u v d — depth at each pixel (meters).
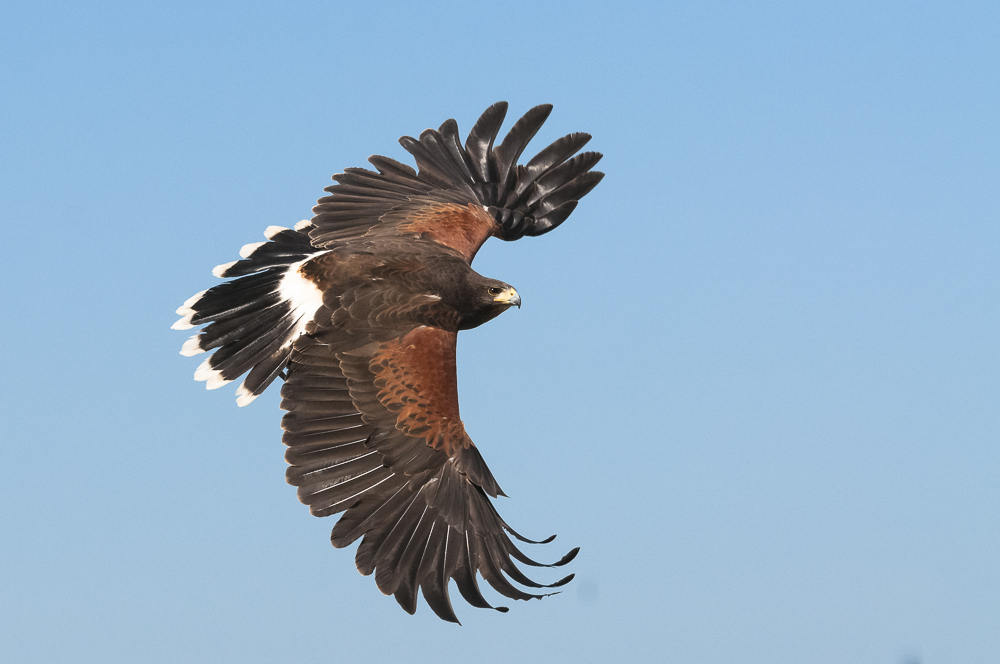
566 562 11.36
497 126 16.22
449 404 12.69
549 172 16.39
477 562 11.97
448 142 16.11
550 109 16.20
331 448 12.28
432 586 11.71
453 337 13.30
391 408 12.48
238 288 13.75
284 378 12.67
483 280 13.45
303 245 14.43
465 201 15.62
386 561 11.77
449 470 12.38
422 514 12.10
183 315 13.61
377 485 12.16
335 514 11.97
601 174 16.52
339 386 12.57
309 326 13.04
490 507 12.37
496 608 11.14
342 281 13.35
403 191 15.41
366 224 14.84
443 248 14.02
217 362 13.35
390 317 13.03
